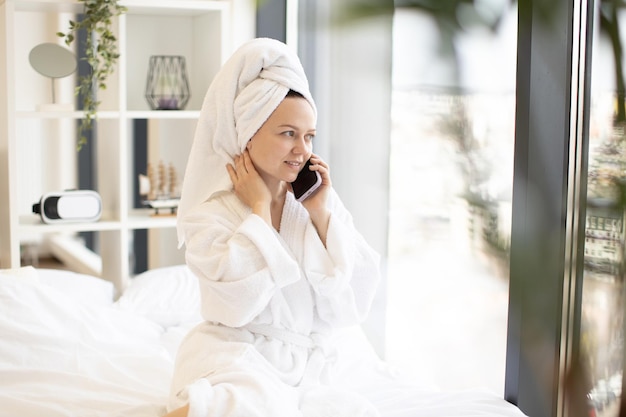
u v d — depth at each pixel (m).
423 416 1.71
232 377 1.48
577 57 1.63
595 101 1.59
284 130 1.60
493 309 2.07
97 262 4.11
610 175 1.56
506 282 2.01
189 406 1.39
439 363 2.29
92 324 2.24
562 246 1.66
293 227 1.69
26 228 2.72
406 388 1.91
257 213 1.60
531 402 1.77
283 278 1.55
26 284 2.21
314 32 2.82
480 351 2.13
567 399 0.73
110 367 2.01
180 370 1.60
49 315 2.18
